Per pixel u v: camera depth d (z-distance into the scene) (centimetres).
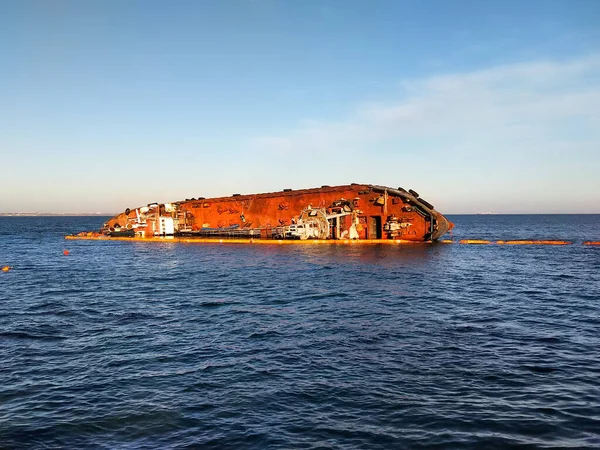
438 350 1753
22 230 16125
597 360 1636
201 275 4044
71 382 1461
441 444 1052
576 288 3225
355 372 1518
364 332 2027
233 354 1730
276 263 4894
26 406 1283
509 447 1037
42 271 4503
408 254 5559
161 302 2806
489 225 18512
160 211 8756
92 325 2222
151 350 1795
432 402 1277
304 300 2805
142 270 4506
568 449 1027
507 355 1691
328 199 6756
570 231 12975
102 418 1203
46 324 2250
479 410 1224
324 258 5253
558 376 1476
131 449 1048
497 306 2597
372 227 6731
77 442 1083
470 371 1521
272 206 7312
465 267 4422
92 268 4734
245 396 1331
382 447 1042
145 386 1420
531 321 2236
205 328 2136
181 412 1234
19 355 1747
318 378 1467
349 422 1164
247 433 1114
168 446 1059
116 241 9225
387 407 1247
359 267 4453
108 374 1530
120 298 2967
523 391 1352
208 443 1070
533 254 5712
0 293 3212
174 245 7656
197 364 1620
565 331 2042
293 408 1249
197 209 8369
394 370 1534
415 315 2366
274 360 1650
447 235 10831
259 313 2450
